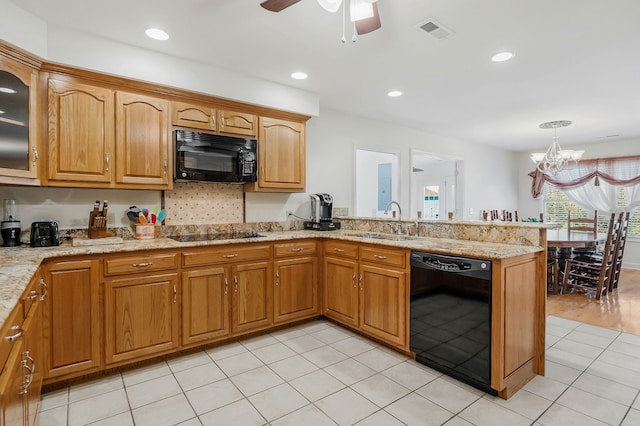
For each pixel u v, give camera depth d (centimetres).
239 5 200
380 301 273
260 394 210
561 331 316
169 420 185
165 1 196
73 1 195
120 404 199
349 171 440
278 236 312
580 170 657
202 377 230
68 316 213
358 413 191
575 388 217
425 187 692
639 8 201
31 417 149
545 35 234
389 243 264
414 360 255
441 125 497
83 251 216
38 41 214
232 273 281
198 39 242
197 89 281
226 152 304
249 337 299
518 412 192
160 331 247
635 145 597
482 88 341
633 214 607
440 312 231
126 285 233
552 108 408
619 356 264
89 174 242
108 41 242
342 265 312
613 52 260
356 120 447
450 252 223
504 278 202
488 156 660
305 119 361
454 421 183
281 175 343
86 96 241
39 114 223
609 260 436
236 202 349
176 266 254
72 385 219
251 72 302
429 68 292
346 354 266
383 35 234
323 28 227
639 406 198
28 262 177
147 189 273
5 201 237
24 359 130
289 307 316
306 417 187
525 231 241
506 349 205
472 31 229
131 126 259
